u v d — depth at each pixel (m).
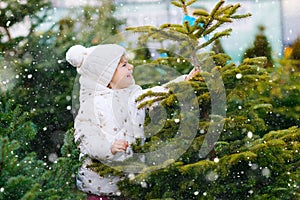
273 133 3.14
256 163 3.07
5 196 2.65
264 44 5.36
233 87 3.19
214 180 3.01
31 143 3.84
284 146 3.03
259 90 4.48
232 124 3.11
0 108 3.27
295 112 4.56
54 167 2.90
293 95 4.73
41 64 4.07
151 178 2.97
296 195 3.16
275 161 3.03
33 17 4.35
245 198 3.07
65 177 2.90
